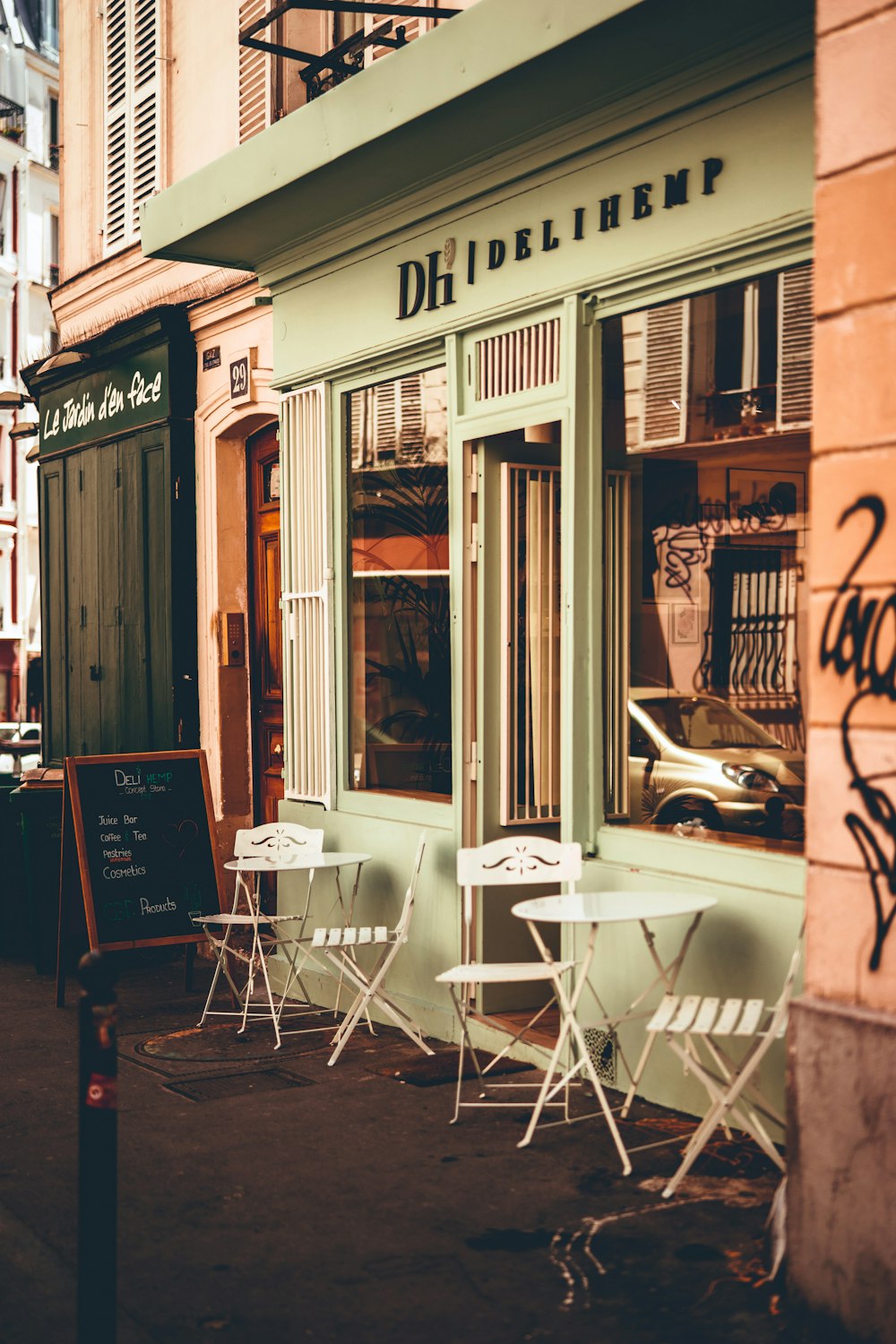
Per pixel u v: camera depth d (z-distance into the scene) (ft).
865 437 12.68
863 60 12.66
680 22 16.94
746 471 18.74
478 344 22.63
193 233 25.57
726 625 19.10
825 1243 12.48
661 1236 14.70
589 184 20.13
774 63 17.17
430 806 23.88
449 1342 12.66
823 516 13.02
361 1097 19.97
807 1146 12.69
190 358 33.47
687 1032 15.39
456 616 23.03
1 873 32.27
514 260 21.49
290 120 22.52
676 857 19.12
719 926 18.07
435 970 23.45
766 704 18.62
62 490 39.52
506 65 18.25
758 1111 17.48
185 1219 15.61
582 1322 12.94
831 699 12.89
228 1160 17.47
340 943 21.83
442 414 23.93
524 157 20.93
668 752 19.89
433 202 22.84
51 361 39.09
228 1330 13.01
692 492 19.48
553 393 20.89
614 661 20.67
